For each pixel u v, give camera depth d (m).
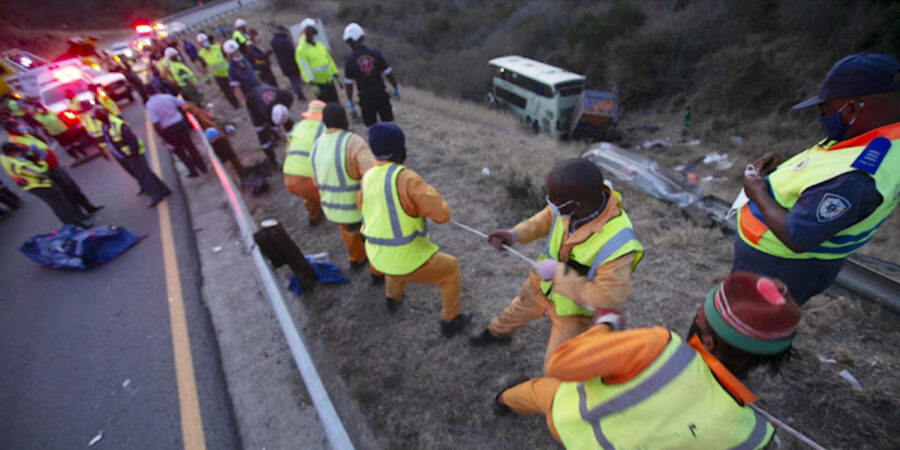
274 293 3.35
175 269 5.47
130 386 3.84
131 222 6.89
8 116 6.14
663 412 1.26
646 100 21.56
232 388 3.64
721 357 1.31
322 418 2.37
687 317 3.36
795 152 14.01
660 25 21.67
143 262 5.75
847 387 2.68
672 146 16.48
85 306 5.06
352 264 4.41
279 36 10.54
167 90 9.17
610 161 6.56
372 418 2.99
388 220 2.85
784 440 2.50
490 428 2.79
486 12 32.69
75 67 12.95
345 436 2.19
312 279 4.20
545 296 2.38
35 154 6.24
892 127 1.63
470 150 7.25
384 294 4.07
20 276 5.86
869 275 3.25
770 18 19.58
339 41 26.88
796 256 2.05
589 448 1.47
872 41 15.41
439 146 7.50
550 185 1.82
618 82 21.94
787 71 16.91
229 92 11.87
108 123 6.49
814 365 2.83
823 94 1.77
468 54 27.30
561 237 2.06
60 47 35.94
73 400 3.79
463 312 3.68
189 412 3.50
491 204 5.31
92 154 10.47
